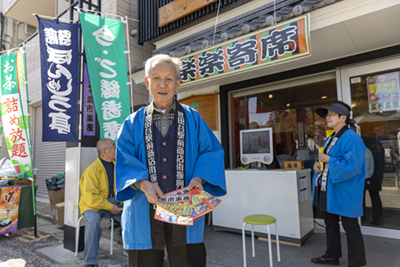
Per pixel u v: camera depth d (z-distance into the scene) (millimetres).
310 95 4078
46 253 3168
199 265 1392
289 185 3184
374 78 3447
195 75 3584
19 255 3111
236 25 3564
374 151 3416
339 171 2281
